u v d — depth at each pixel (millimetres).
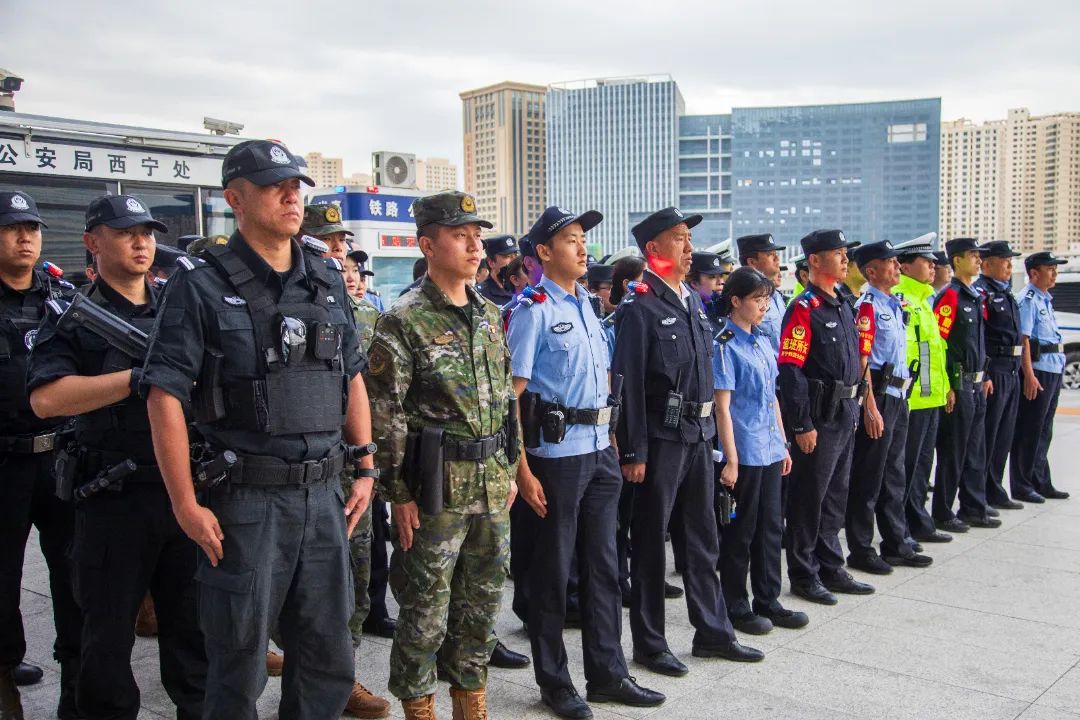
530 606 3568
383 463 2996
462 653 3215
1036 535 6262
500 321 3271
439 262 3104
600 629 3613
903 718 3502
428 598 3045
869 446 5363
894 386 5371
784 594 5062
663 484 3869
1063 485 7887
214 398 2396
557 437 3408
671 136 140375
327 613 2580
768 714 3533
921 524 6086
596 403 3545
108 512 3035
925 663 4047
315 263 2668
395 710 3588
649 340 3844
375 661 4074
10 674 3490
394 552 3133
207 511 2400
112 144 7297
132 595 3076
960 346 6211
